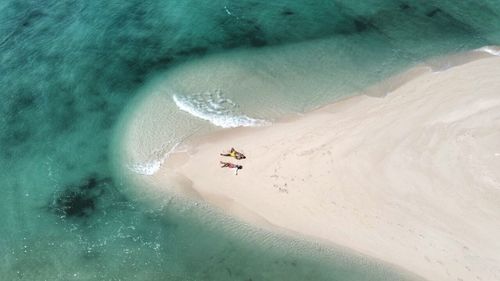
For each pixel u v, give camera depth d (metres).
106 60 46.72
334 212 30.78
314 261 29.25
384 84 39.59
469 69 39.38
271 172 33.47
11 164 38.28
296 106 38.81
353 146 34.00
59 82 44.97
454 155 32.31
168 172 35.31
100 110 41.72
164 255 30.95
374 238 29.39
